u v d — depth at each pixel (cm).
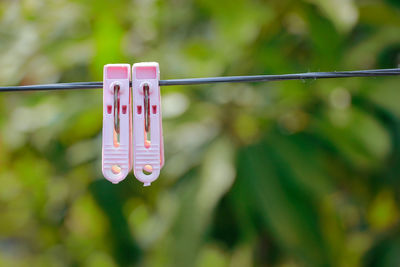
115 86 92
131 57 121
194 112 119
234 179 116
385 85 116
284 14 118
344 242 118
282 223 114
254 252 122
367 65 121
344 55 118
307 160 116
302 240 114
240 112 119
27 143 132
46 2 124
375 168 120
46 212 141
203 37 128
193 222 113
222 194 113
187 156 118
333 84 116
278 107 118
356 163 117
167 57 120
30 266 155
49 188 137
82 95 121
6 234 158
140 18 125
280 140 117
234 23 116
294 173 115
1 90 94
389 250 124
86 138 125
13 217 155
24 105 125
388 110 116
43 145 124
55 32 123
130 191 122
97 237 133
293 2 115
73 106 119
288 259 121
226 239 119
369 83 116
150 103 92
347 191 126
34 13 124
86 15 121
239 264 123
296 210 114
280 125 119
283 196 115
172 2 129
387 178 122
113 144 92
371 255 126
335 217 118
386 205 130
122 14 122
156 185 121
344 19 114
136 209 140
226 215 118
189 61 119
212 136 119
